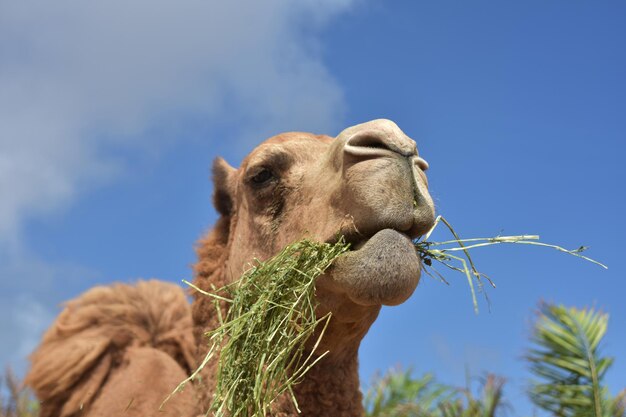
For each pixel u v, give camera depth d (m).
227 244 6.13
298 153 5.59
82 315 6.85
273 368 4.85
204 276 6.16
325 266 4.77
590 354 8.53
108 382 6.52
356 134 4.83
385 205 4.62
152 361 6.48
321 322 5.18
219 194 6.36
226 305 5.86
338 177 4.99
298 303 5.01
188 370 6.75
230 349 5.04
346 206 4.79
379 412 9.29
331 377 5.42
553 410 8.53
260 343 4.99
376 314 5.32
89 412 6.38
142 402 6.18
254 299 5.14
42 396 6.55
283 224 5.47
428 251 5.12
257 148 5.91
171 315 6.95
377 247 4.56
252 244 5.67
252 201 5.67
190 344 6.81
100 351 6.60
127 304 6.95
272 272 5.07
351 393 5.49
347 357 5.46
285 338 5.01
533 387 8.65
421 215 4.64
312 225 5.12
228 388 4.98
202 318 6.03
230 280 5.86
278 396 5.09
